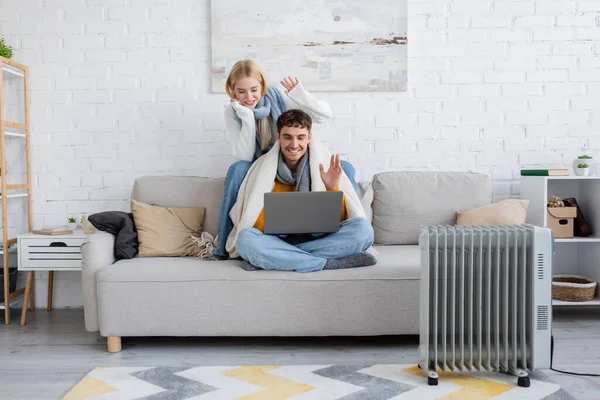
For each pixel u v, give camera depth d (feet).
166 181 10.29
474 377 7.04
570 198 10.44
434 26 11.00
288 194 8.07
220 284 8.06
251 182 9.10
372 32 10.91
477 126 11.11
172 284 8.08
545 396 6.36
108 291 8.10
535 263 6.72
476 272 6.93
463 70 11.05
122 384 6.84
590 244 10.48
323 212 8.14
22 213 11.24
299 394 6.48
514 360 6.74
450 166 11.15
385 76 10.97
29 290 10.19
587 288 9.75
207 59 11.05
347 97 11.07
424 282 6.80
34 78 11.09
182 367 7.47
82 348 8.50
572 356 7.88
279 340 8.87
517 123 11.09
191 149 11.16
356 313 8.04
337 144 11.14
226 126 10.71
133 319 8.11
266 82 9.88
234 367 7.47
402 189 10.22
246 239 8.12
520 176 11.05
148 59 11.07
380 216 10.23
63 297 11.30
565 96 11.05
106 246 8.70
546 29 10.99
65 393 6.65
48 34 11.04
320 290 8.03
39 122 11.13
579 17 10.97
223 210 9.26
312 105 9.89
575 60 11.02
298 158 9.12
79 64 11.07
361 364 7.58
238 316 8.08
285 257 8.02
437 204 10.12
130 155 11.16
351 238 8.13
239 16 10.89
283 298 8.04
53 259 9.95
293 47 10.90
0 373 7.38
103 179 11.17
